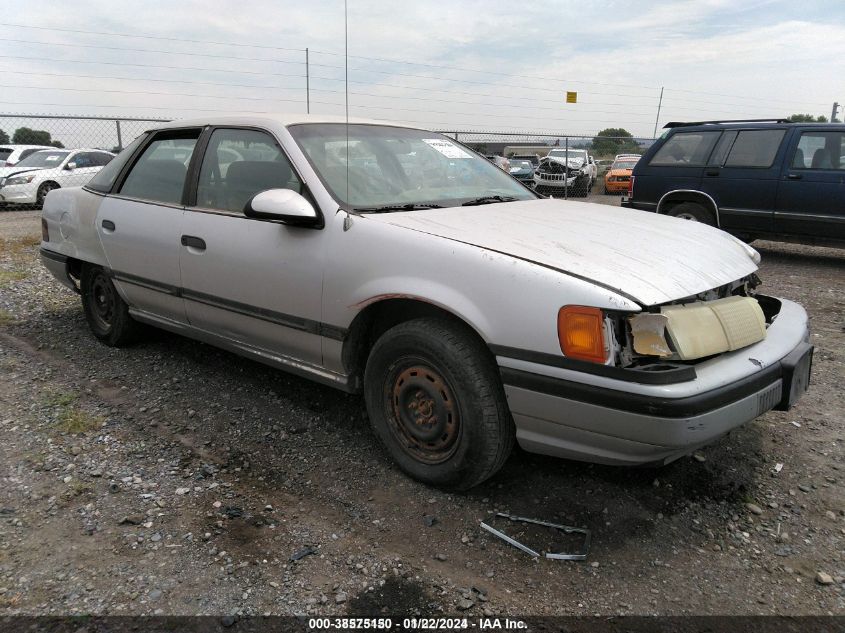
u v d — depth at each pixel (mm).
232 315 3469
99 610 2080
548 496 2779
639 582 2266
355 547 2430
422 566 2332
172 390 3863
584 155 21422
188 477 2896
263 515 2621
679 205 8797
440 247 2617
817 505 2723
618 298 2238
